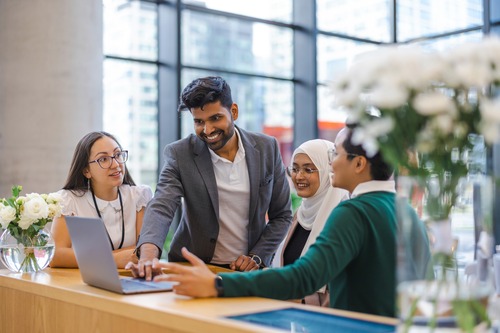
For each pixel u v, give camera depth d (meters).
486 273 1.39
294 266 1.82
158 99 6.70
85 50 5.10
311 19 7.79
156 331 1.69
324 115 7.96
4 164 4.98
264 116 7.62
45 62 4.94
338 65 8.07
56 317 2.16
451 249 1.37
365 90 1.39
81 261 2.13
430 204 1.38
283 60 7.77
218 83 2.79
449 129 1.30
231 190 2.98
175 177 2.94
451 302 1.36
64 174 4.96
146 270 2.21
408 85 1.32
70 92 5.00
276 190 3.12
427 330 1.37
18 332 2.44
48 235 2.70
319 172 2.75
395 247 1.87
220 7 7.13
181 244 3.10
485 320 1.38
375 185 1.94
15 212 2.61
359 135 1.40
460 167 1.36
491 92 1.38
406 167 1.39
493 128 1.31
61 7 4.98
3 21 4.98
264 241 3.06
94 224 1.94
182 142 3.03
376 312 1.86
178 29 6.60
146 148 6.61
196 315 1.58
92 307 1.94
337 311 1.71
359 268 1.89
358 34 8.17
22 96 4.93
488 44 1.35
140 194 3.13
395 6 7.68
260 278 1.82
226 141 2.86
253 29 7.43
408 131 1.35
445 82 1.34
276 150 3.12
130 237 3.07
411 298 1.39
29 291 2.33
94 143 2.98
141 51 6.56
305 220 2.83
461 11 7.27
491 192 1.41
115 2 6.36
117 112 6.40
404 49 1.38
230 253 3.04
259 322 1.55
